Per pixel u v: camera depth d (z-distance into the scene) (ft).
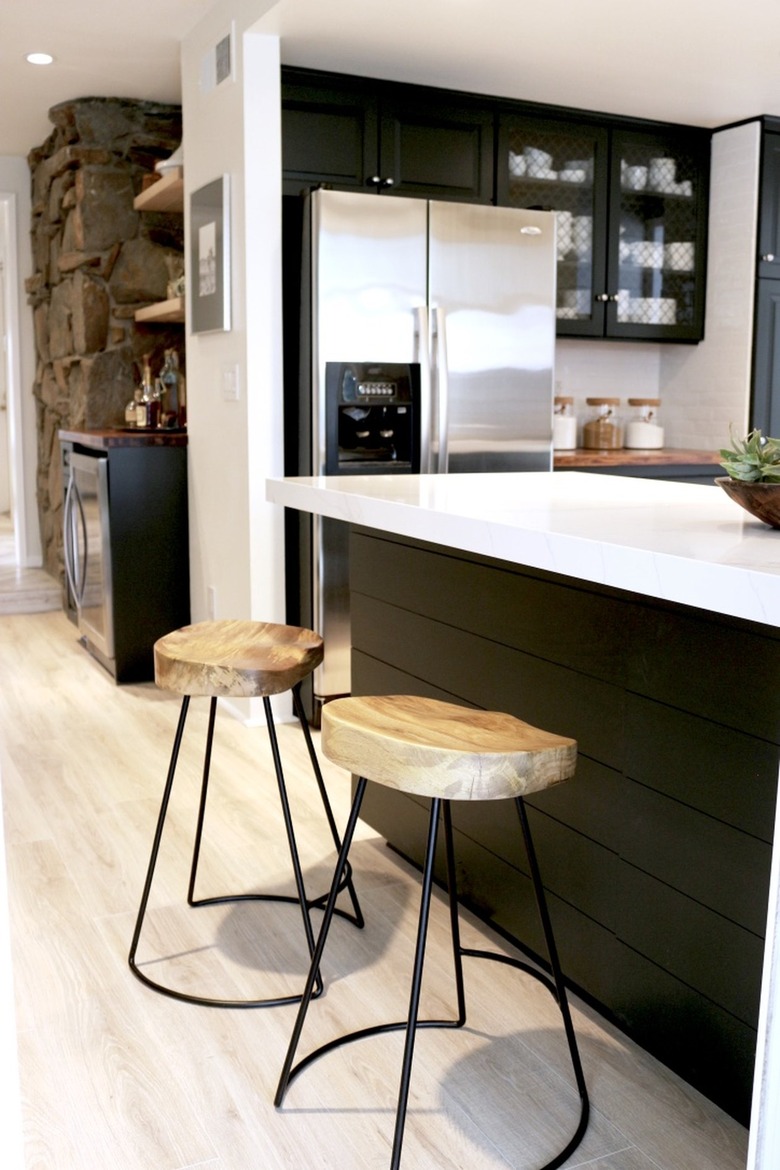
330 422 12.57
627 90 14.14
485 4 11.12
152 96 16.55
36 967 7.45
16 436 21.89
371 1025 6.79
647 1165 5.54
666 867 6.09
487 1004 7.06
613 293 15.74
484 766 4.85
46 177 19.04
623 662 6.31
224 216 12.79
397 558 8.68
